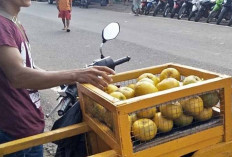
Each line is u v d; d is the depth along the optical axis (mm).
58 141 2188
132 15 15414
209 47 8305
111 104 1577
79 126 2016
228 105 1837
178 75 2156
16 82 1806
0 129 2051
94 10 18406
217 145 1838
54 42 10414
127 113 1563
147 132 1685
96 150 2062
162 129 1755
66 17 12125
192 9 12438
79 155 2215
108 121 1735
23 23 15094
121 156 1596
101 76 1889
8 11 1924
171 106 1746
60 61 8031
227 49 7984
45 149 3820
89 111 1976
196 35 9875
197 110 1795
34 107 2141
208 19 11656
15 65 1788
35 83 1803
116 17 15094
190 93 1716
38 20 15891
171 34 10312
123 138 1573
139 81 2000
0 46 1781
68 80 1858
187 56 7613
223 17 11273
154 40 9609
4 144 1882
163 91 1676
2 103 2016
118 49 8812
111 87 1948
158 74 2340
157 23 12617
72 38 10906
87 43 9945
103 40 2596
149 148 1668
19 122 2055
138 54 8141
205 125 1824
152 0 15055
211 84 1764
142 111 1716
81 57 8320
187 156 1855
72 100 2299
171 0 13812
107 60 2523
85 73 1875
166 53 8039
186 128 1812
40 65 7719
